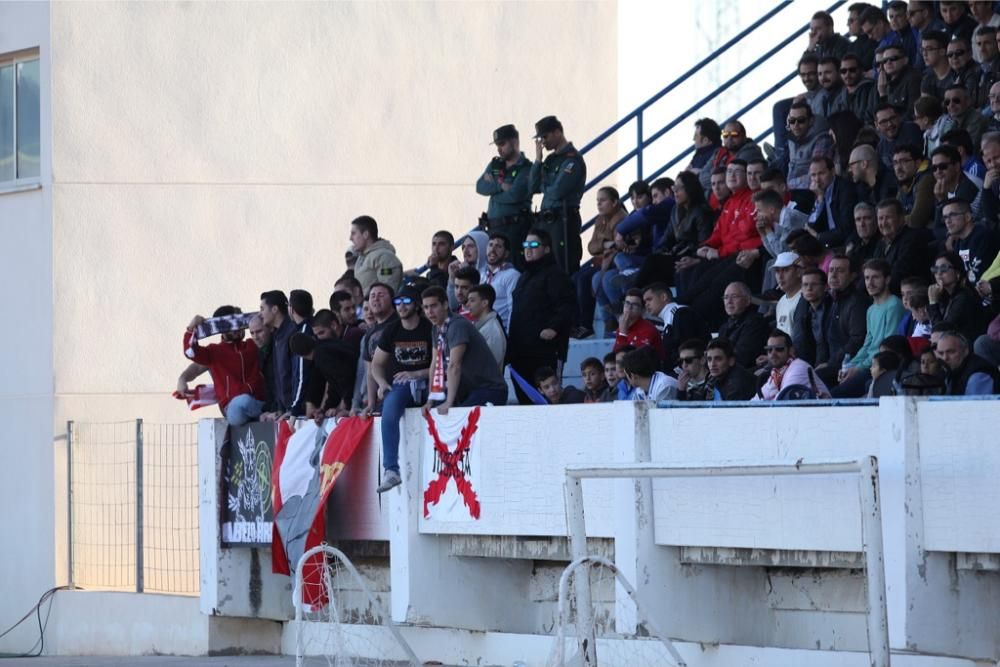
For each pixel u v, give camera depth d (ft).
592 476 112.27
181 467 208.95
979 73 159.33
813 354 141.18
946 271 127.24
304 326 162.91
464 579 142.61
